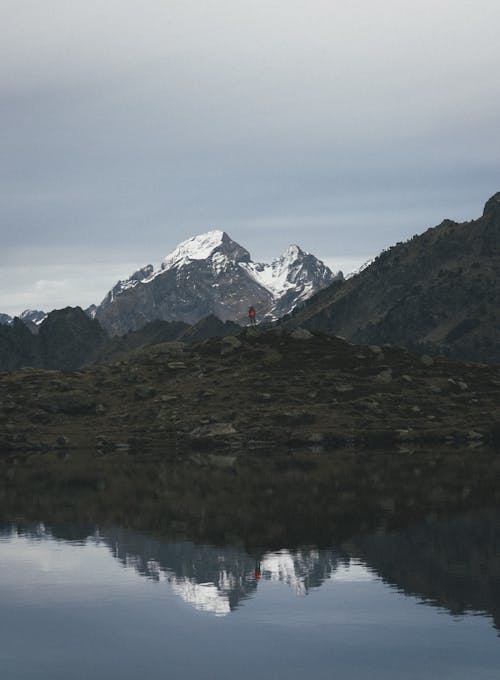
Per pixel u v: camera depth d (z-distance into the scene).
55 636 62.62
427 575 76.94
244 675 55.06
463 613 66.12
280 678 54.47
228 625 64.50
